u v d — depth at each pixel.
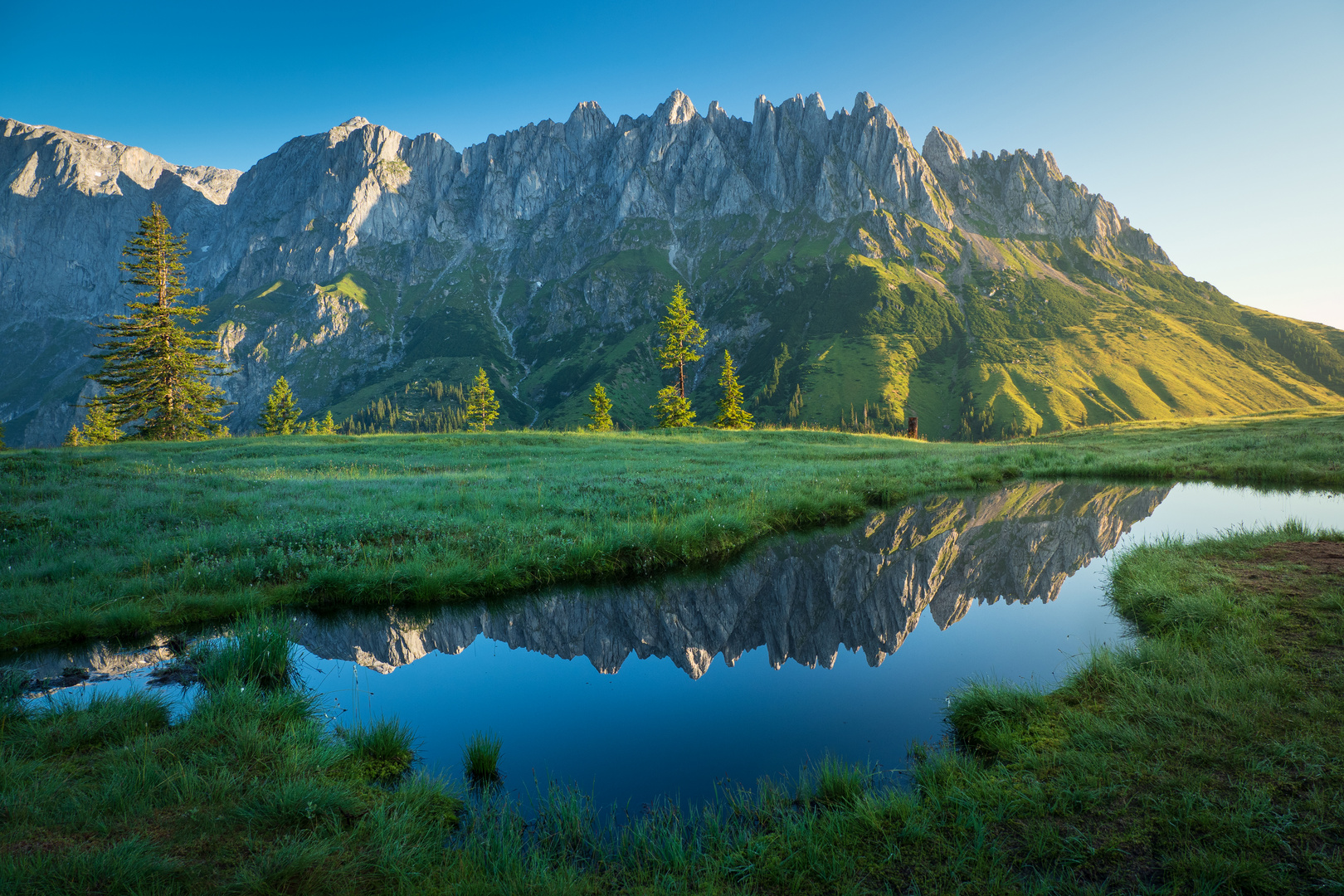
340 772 5.63
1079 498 20.94
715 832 4.79
